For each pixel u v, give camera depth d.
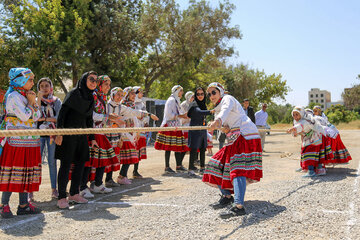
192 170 7.67
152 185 6.66
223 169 4.49
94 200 5.39
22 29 20.50
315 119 7.11
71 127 4.91
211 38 23.58
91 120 5.29
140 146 7.59
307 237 3.40
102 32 21.69
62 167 4.89
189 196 5.42
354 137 22.42
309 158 7.15
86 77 4.96
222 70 34.78
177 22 23.73
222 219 4.00
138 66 26.22
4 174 4.27
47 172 8.51
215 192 5.64
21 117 4.27
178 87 8.14
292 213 4.21
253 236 3.41
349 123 50.44
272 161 10.09
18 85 4.32
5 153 4.31
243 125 4.33
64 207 4.84
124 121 6.63
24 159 4.36
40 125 5.39
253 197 5.17
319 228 3.64
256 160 4.26
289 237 3.39
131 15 27.06
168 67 25.45
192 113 7.59
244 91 34.94
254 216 4.06
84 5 20.86
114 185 6.60
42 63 19.61
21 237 3.58
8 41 20.50
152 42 24.34
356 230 3.55
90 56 23.69
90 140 5.52
